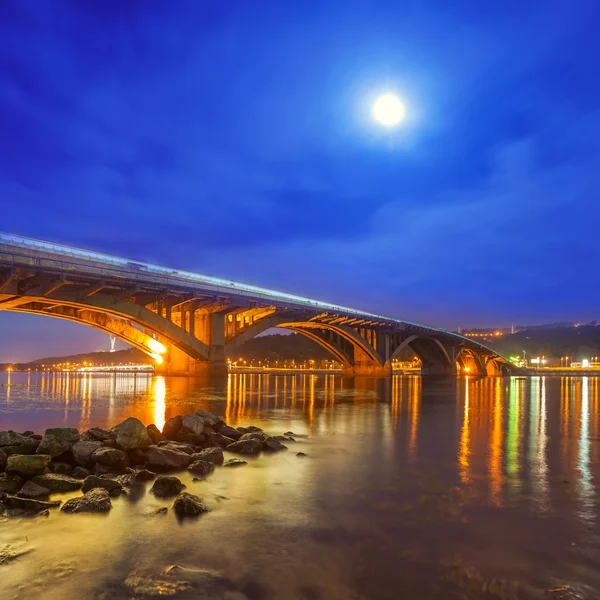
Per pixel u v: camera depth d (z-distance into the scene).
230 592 6.00
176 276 56.16
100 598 5.87
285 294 76.06
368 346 110.06
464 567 6.66
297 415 27.86
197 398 41.78
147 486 10.98
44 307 54.22
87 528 8.20
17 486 10.59
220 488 10.82
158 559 6.94
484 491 10.57
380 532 7.99
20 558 6.99
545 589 6.05
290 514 8.94
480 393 55.06
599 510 9.20
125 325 64.81
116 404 36.28
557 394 54.34
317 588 6.09
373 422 24.38
